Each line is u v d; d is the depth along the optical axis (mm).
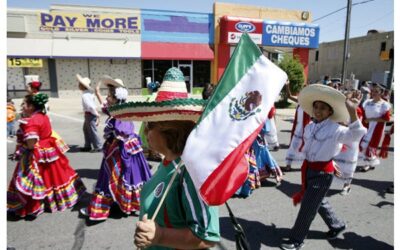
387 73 19766
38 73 19438
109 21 19578
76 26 19203
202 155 1334
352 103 3004
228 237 3703
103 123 11328
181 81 1689
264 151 5336
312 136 3340
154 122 1503
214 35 21391
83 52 19297
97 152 7488
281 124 12633
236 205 4613
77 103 17625
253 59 1467
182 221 1411
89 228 3811
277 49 23625
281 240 3656
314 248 3508
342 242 3641
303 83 17328
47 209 4215
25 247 3395
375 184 5762
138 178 4031
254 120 1411
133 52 20031
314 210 3354
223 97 1400
